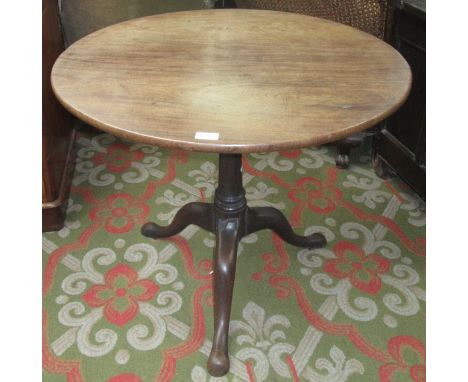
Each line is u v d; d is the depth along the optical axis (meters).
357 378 1.17
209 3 2.14
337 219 1.69
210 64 1.07
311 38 1.21
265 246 1.57
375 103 0.90
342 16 1.78
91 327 1.29
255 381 1.16
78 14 1.98
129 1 2.03
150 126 0.83
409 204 1.76
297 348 1.24
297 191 1.83
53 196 1.58
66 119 1.91
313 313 1.34
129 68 1.04
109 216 1.70
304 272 1.47
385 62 1.07
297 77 1.01
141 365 1.20
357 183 1.88
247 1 2.15
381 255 1.53
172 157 2.04
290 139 0.80
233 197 1.29
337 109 0.89
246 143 0.79
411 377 1.17
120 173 1.93
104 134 2.21
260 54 1.12
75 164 1.97
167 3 2.07
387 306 1.36
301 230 1.64
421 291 1.40
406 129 1.65
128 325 1.30
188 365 1.20
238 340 1.26
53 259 1.51
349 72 1.03
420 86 1.52
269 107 0.89
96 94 0.93
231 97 0.93
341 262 1.51
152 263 1.50
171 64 1.06
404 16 1.53
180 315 1.33
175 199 1.78
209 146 0.79
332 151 2.08
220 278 1.22
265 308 1.35
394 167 1.76
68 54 1.10
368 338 1.27
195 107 0.89
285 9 2.00
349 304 1.37
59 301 1.37
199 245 1.57
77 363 1.20
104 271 1.47
